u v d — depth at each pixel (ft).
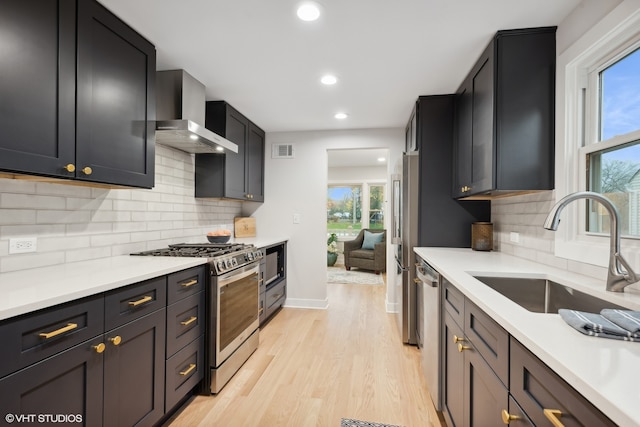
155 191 8.24
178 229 9.21
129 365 4.71
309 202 13.23
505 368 3.16
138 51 6.07
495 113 6.13
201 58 7.09
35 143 4.20
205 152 9.57
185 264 6.01
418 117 9.46
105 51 5.30
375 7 5.33
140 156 6.10
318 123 12.21
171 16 5.57
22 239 5.12
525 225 6.98
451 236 9.24
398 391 6.97
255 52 6.84
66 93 4.62
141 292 4.95
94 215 6.44
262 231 13.47
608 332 2.56
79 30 4.81
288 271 13.34
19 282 4.25
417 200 9.36
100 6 5.20
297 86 8.68
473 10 5.43
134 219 7.51
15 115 3.95
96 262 6.04
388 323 11.28
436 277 6.40
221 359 6.96
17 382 3.19
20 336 3.23
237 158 10.72
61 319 3.66
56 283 4.19
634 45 4.54
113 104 5.47
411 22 5.76
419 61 7.25
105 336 4.26
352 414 6.15
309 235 13.23
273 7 5.33
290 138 13.34
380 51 6.81
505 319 3.02
